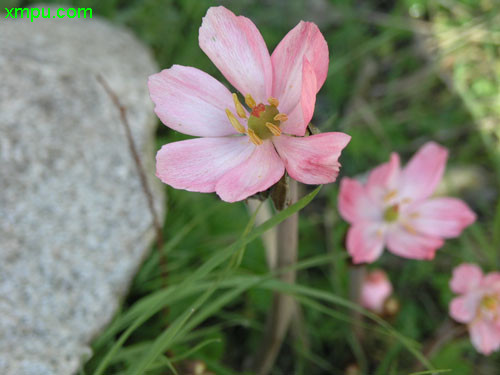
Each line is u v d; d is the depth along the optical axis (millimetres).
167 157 154
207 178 154
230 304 312
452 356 291
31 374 216
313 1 447
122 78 324
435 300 341
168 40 406
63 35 346
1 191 250
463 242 345
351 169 379
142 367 180
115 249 264
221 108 162
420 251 248
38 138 271
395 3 461
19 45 309
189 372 242
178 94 157
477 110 402
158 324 275
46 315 234
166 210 312
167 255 300
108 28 380
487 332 250
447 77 426
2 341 219
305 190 374
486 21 427
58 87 291
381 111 418
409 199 258
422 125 408
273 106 157
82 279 249
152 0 418
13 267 237
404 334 321
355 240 239
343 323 312
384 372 281
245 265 306
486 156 392
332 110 407
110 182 278
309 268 344
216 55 155
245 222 319
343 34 436
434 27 441
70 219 260
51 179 264
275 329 255
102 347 244
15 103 274
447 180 377
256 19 433
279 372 313
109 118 295
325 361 314
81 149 279
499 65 426
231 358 312
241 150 160
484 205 373
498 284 243
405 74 436
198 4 411
